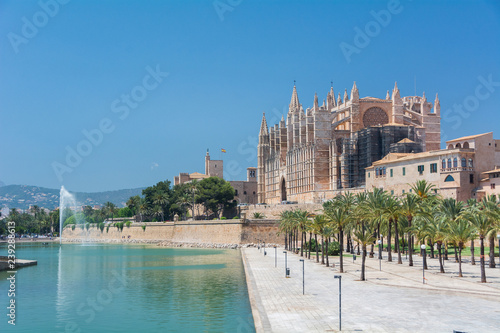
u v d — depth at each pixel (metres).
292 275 75.31
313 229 92.94
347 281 65.62
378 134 169.12
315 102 185.50
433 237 72.50
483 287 57.88
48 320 55.06
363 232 93.38
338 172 180.12
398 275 70.50
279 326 39.88
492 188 110.25
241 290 71.25
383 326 39.28
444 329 38.03
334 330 38.31
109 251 162.62
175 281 82.44
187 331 47.78
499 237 65.81
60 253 156.25
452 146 120.88
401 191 129.88
